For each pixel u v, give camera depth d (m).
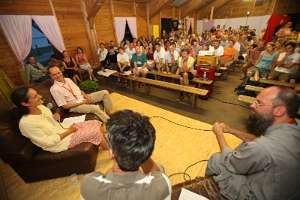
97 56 6.48
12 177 1.95
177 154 2.16
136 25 7.84
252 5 10.02
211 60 4.24
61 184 1.82
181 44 5.96
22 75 4.61
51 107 2.31
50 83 2.60
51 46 5.43
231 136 2.41
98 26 6.46
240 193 1.06
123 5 7.12
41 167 1.73
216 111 3.25
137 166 0.62
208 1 10.42
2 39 4.27
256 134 1.16
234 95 3.99
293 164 0.84
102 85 5.05
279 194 0.89
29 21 4.61
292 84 3.22
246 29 9.31
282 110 0.96
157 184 0.61
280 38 5.60
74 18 5.69
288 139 0.89
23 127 1.53
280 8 9.21
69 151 1.73
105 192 0.59
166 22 9.45
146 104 3.64
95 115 2.49
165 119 3.00
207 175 1.38
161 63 4.89
